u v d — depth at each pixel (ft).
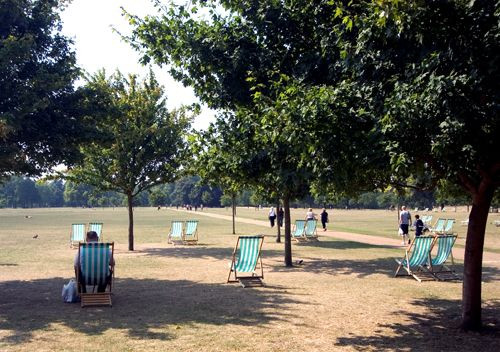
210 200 520.42
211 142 29.99
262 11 30.83
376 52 22.17
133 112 72.18
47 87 34.86
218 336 24.49
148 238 95.25
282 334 24.95
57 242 84.58
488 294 36.04
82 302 31.78
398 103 19.11
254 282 41.06
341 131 20.51
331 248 72.28
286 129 20.72
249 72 28.99
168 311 30.30
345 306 31.86
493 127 21.24
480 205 25.31
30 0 38.73
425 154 21.61
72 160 38.19
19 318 28.45
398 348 22.68
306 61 27.91
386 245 76.54
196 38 31.73
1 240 88.94
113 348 22.43
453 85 18.20
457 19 19.58
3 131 29.91
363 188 29.81
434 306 31.99
